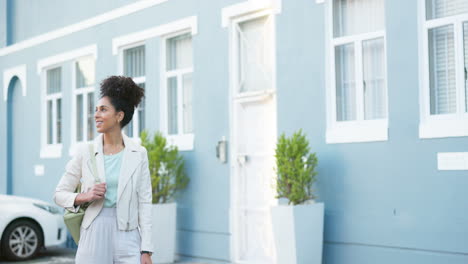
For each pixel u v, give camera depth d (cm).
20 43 1342
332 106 730
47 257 1005
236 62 863
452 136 614
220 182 868
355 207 691
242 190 844
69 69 1201
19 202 968
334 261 707
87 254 376
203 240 888
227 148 861
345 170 702
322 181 722
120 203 384
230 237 848
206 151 891
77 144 1188
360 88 710
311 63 746
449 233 614
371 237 675
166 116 980
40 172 1279
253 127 834
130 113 401
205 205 888
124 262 382
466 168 604
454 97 633
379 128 672
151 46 996
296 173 693
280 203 787
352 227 691
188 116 952
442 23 636
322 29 736
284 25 779
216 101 881
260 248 817
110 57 1084
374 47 704
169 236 877
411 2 654
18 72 1350
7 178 1376
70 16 1191
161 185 896
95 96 1128
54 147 1248
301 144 706
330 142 718
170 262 877
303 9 757
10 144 1385
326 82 730
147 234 392
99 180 383
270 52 820
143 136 916
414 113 647
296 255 669
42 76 1285
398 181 655
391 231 659
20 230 954
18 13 1369
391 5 670
